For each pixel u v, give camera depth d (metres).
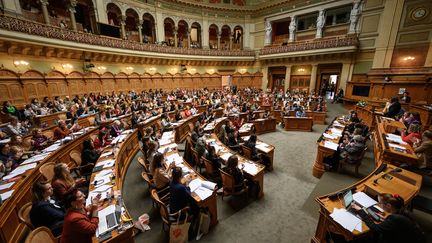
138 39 21.78
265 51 22.97
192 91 21.31
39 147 6.37
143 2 19.14
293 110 11.90
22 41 10.79
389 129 6.48
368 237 2.63
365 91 14.68
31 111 10.07
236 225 3.98
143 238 3.68
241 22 24.70
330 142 6.12
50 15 15.48
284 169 6.41
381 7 16.03
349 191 3.16
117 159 5.20
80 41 13.77
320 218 3.08
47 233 2.44
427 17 14.16
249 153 6.11
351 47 16.92
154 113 10.98
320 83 21.06
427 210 3.28
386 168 3.93
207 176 5.71
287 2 21.33
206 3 22.86
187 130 10.11
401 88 12.32
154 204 4.58
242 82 26.06
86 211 2.95
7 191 3.68
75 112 10.63
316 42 18.95
